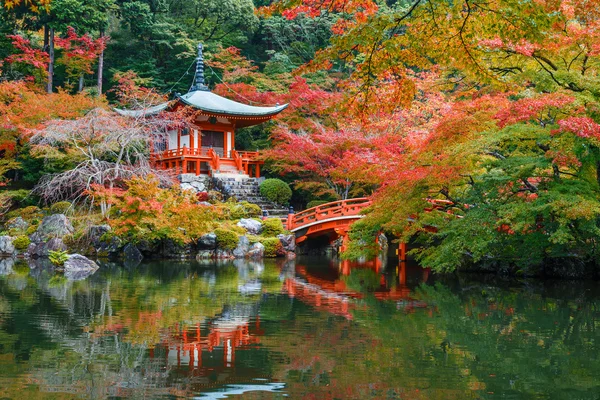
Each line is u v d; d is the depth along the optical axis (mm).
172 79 45625
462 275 20219
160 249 24953
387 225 17719
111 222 23547
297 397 7289
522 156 16547
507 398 7363
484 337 10664
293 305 13711
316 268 22281
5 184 28625
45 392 7336
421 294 15688
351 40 8406
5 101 29578
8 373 8141
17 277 18312
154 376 8062
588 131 12305
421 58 9648
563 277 19062
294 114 33781
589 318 12461
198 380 7898
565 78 13805
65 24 35875
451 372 8453
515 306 13891
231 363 8719
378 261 25688
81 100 29359
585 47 14648
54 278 18141
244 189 32188
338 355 9258
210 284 17109
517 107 13281
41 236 25047
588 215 13984
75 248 24328
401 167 17188
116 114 28734
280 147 32344
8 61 34406
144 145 31844
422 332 10992
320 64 9000
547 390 7707
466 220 16234
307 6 9875
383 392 7523
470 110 16719
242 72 38875
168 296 14789
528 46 14250
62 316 12070
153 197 23938
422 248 19891
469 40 9055
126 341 9977
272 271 20906
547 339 10562
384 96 10188
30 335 10352
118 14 41875
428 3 8375
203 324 11438
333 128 32281
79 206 27062
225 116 33219
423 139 20141
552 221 15977
